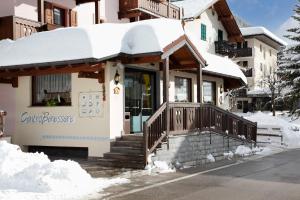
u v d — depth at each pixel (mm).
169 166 13570
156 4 25672
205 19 32156
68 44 13891
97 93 14484
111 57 13586
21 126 16031
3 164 10641
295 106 37531
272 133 24812
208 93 22734
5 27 16172
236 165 14797
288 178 11797
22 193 9102
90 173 12242
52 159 14891
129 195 9352
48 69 14273
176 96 19328
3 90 16375
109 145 14125
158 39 14031
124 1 24422
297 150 20922
